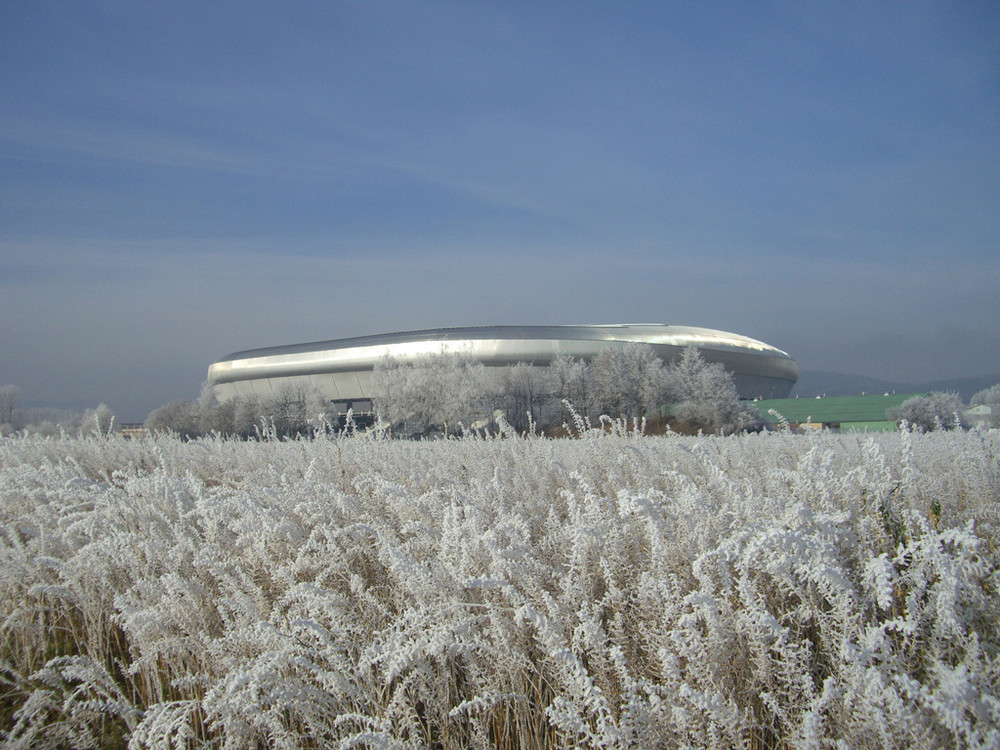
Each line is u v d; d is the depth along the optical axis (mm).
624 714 2436
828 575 2711
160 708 3000
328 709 3086
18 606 4941
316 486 5457
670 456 6359
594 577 3543
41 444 11297
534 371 64875
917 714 2217
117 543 4777
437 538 4164
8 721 3850
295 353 105875
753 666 2754
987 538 3994
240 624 3607
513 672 2982
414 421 62344
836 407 63938
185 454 10422
